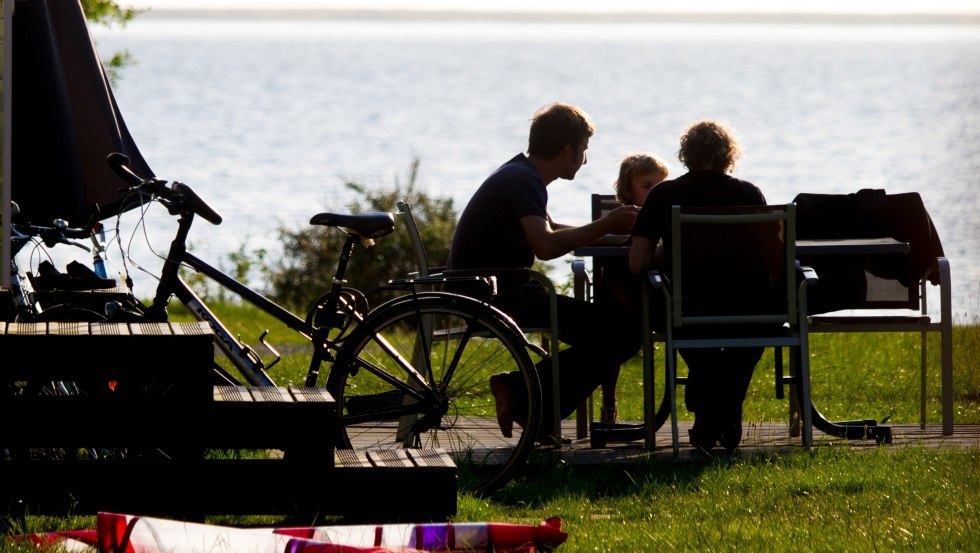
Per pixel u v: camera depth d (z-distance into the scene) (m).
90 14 52.56
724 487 19.67
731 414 22.94
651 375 23.28
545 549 15.55
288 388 16.77
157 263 67.12
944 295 24.23
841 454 21.83
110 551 14.52
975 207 109.94
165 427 15.56
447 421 20.92
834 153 190.00
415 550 14.47
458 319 20.92
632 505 18.94
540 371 22.59
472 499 18.95
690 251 22.38
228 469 15.77
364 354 21.52
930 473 19.92
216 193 125.12
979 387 33.19
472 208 23.08
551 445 23.00
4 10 23.11
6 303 19.58
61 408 15.38
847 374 36.06
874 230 24.84
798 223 24.88
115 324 16.44
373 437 23.39
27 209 25.70
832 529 16.61
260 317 54.28
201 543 14.50
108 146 26.47
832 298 24.48
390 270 62.22
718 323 22.53
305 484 15.88
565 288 43.78
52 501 15.56
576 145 23.36
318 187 131.88
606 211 27.44
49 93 25.59
